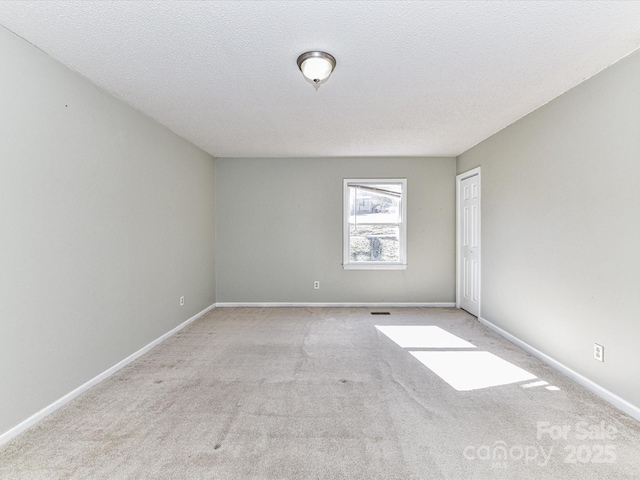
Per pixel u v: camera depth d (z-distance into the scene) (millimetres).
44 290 2107
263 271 5219
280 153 4879
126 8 1680
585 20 1780
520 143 3338
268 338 3654
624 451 1773
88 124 2498
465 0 1616
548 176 2912
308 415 2121
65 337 2270
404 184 5117
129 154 3002
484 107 3057
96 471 1627
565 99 2701
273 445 1826
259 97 2836
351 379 2639
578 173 2555
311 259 5199
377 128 3684
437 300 5168
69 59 2195
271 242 5203
